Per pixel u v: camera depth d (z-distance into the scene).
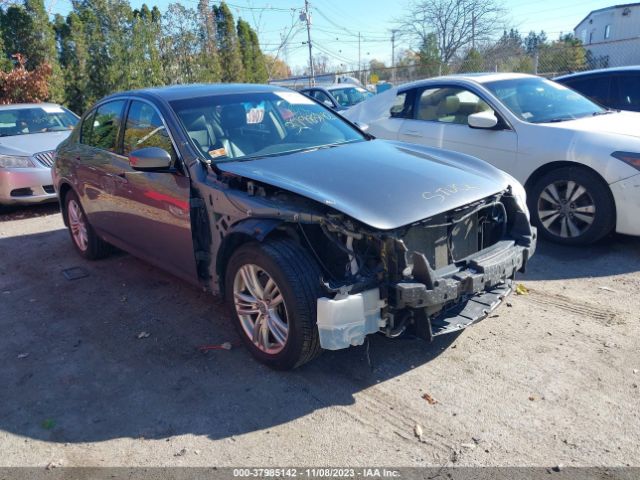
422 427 2.96
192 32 22.11
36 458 2.91
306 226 3.34
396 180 3.49
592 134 5.27
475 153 6.12
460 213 3.41
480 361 3.55
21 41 16.62
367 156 3.97
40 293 5.19
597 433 2.84
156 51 19.66
